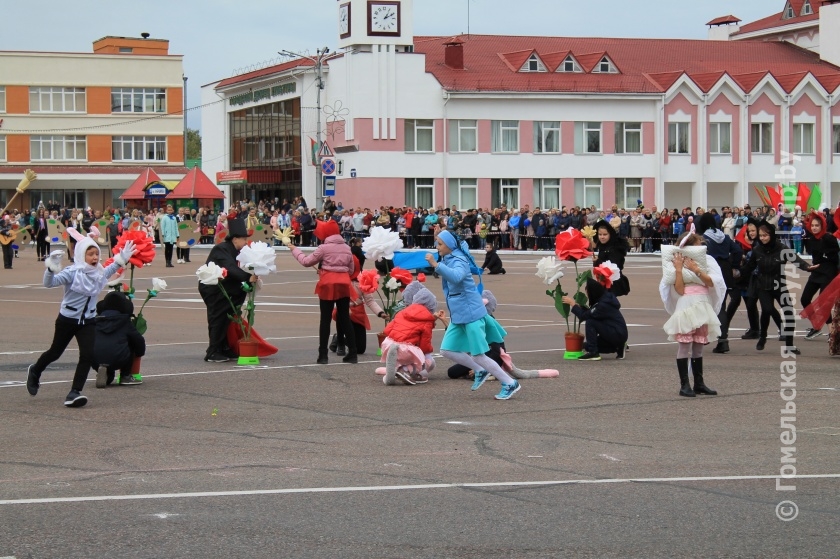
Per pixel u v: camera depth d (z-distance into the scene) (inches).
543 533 270.8
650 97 2556.6
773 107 2659.9
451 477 332.5
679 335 479.2
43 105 3243.1
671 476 332.2
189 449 376.8
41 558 251.4
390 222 2059.5
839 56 2876.5
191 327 808.3
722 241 645.3
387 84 2438.5
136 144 3324.3
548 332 771.4
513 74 2524.6
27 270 1549.0
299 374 559.8
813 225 698.2
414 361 524.1
